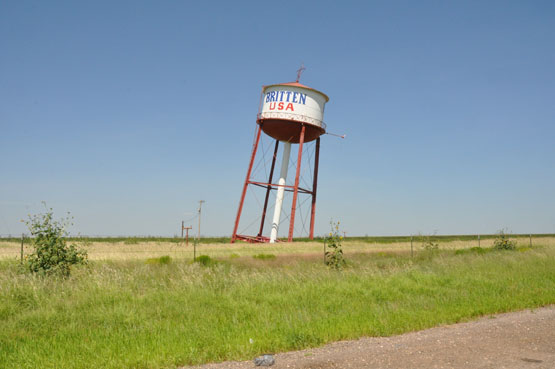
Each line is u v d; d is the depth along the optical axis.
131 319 9.89
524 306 11.58
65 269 15.48
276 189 52.84
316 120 49.94
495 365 6.57
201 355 7.21
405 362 6.76
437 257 27.22
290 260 25.91
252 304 11.52
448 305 11.44
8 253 24.05
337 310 10.99
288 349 7.75
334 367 6.58
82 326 9.48
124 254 28.00
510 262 20.36
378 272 17.33
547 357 7.00
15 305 11.05
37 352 7.42
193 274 16.12
